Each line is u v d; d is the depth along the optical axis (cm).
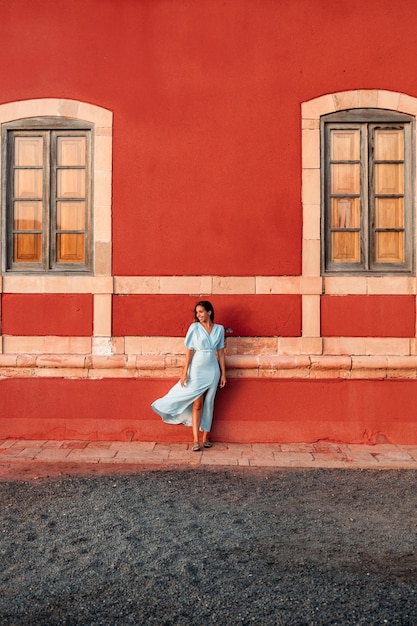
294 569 413
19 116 753
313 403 733
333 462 660
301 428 733
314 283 734
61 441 741
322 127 746
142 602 370
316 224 738
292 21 743
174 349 743
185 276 743
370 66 738
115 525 488
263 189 741
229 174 743
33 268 764
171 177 746
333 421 732
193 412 710
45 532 474
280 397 735
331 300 737
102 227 746
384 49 738
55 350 748
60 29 752
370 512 523
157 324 745
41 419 746
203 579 399
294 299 738
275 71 743
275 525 493
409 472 637
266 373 736
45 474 621
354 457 679
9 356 741
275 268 740
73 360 737
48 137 760
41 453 691
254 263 740
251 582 395
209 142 745
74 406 745
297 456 683
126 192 748
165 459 670
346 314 736
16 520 498
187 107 746
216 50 746
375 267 745
